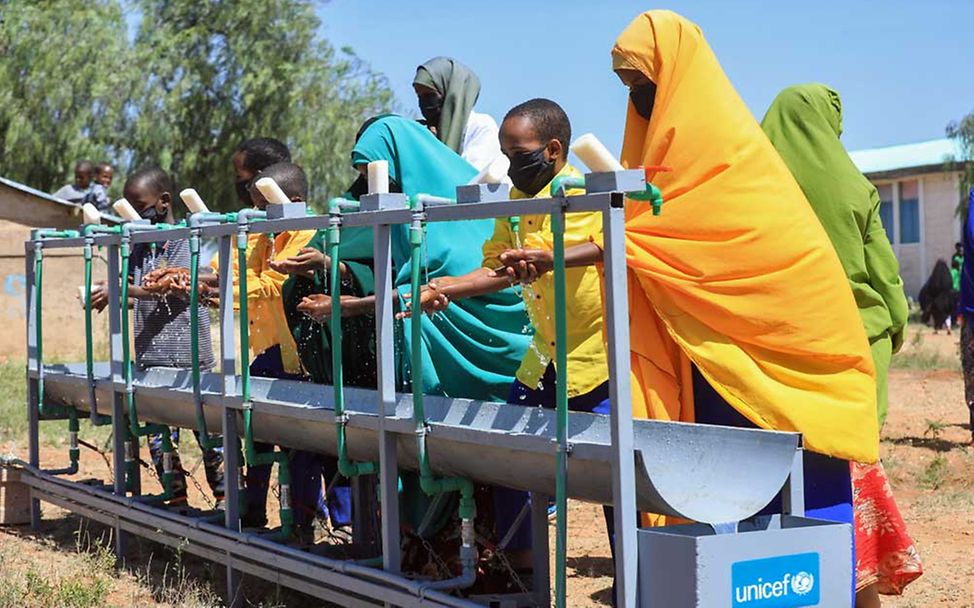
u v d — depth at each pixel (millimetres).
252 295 6145
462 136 6609
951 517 8008
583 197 3867
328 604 5766
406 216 4570
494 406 4672
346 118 30547
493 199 4391
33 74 28922
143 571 6387
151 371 6555
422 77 6555
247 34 29969
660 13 4559
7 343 19531
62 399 7434
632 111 4777
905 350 22703
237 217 5496
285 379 5898
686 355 4480
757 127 4520
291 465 6180
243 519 6191
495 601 4719
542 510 4812
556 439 4039
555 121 4824
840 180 5188
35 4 29922
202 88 29812
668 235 4387
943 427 11609
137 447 6887
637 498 3955
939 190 43812
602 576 6449
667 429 4211
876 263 5312
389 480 4781
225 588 6023
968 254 10664
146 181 7109
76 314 19609
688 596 3648
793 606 3787
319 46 30672
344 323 5570
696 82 4453
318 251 5453
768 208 4391
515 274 4242
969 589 6180
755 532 3729
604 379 4766
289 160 6926
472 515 4664
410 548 5406
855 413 4465
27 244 7512
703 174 4379
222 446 6059
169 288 6281
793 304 4383
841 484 4707
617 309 3791
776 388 4383
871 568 5035
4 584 5746
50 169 29375
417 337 4559
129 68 29344
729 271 4352
